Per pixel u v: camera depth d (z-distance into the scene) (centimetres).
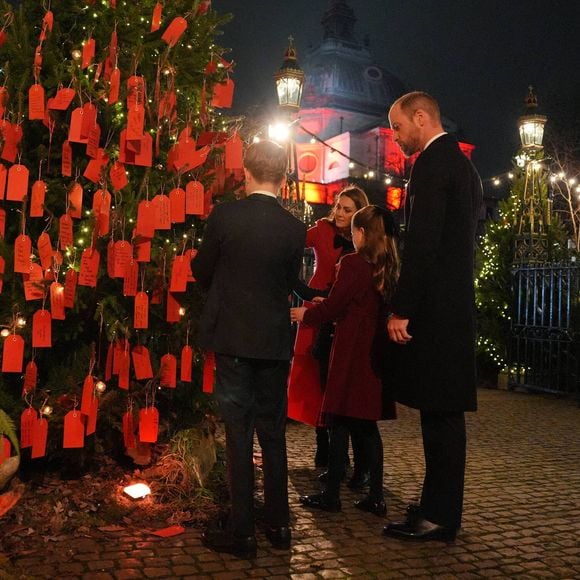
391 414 358
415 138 333
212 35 397
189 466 367
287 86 834
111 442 377
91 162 334
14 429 327
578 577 293
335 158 3716
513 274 965
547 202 1004
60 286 323
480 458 515
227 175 396
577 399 827
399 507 380
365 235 370
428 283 319
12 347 325
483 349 986
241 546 297
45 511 325
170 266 358
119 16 358
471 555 313
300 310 373
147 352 351
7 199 325
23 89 345
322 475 430
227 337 299
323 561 299
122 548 299
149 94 371
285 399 317
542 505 394
